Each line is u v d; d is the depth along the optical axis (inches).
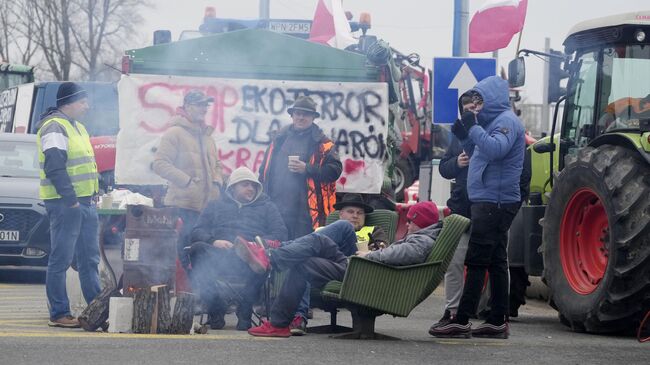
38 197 1414.9
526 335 920.3
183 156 991.0
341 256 826.8
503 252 872.9
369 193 1254.9
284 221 993.5
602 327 919.0
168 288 848.3
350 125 1252.5
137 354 705.6
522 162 858.1
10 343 745.0
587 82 1043.9
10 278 1477.6
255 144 1245.7
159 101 1238.3
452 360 723.4
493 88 854.5
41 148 901.2
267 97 1248.8
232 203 928.9
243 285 898.1
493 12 1454.2
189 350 732.0
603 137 947.3
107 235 1092.5
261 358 704.4
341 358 716.0
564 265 965.8
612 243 888.3
